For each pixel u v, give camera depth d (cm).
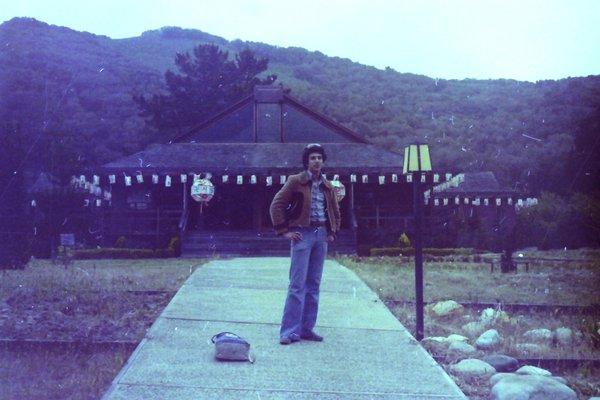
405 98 8919
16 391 579
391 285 1391
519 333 924
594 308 1126
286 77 10594
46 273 1552
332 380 604
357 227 2933
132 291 1181
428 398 563
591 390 649
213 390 562
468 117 7800
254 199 3278
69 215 2764
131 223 3130
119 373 606
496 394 580
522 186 5909
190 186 3209
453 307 1045
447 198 3494
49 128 5894
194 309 913
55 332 813
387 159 3262
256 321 846
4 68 6762
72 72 7519
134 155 3303
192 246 2800
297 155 3325
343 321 865
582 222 3269
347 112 8306
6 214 1844
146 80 8775
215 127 3578
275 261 1750
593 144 5325
